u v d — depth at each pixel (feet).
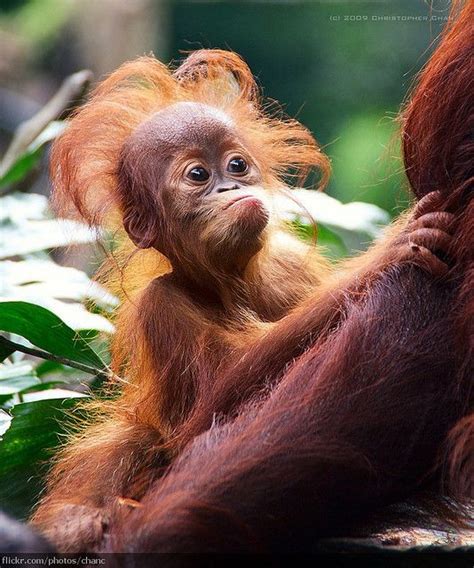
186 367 22.82
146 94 28.30
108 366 25.88
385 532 17.51
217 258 24.34
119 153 26.76
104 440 22.70
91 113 27.48
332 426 16.55
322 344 18.02
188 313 23.77
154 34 69.82
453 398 16.75
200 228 24.54
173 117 25.91
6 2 82.12
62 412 23.25
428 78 18.54
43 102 78.59
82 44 74.90
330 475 16.29
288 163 28.55
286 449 16.42
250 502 16.11
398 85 60.49
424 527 17.80
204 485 16.34
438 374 16.83
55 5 76.48
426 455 16.74
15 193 37.65
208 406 19.65
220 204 24.40
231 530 15.87
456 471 16.52
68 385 29.58
